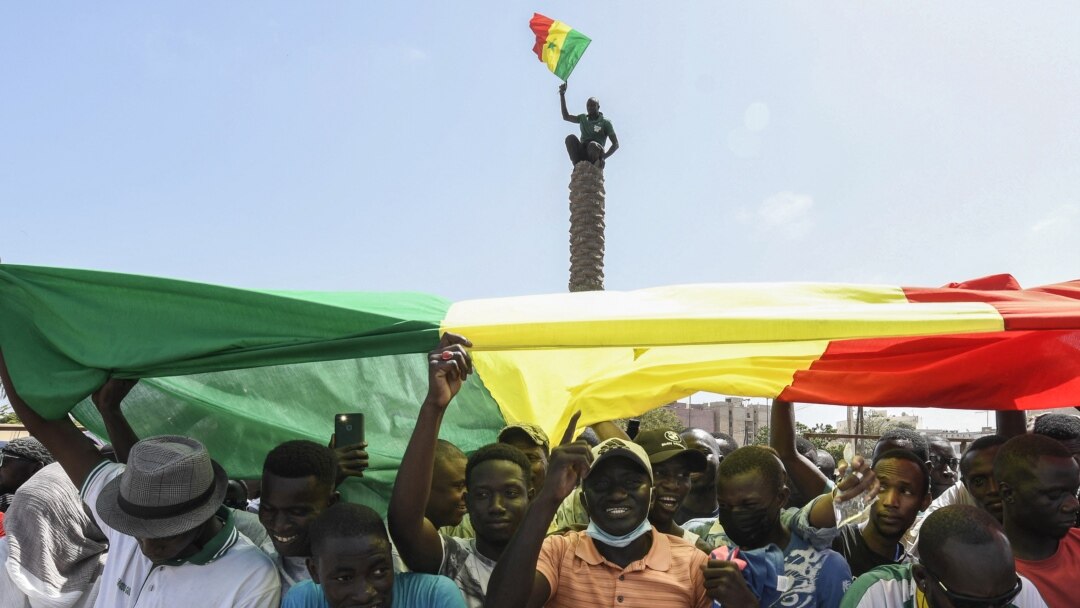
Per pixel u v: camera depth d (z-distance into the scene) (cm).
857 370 420
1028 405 400
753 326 254
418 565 254
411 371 404
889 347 396
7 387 305
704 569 237
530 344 258
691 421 5744
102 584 264
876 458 388
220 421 373
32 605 350
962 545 203
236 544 251
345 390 391
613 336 255
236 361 279
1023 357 388
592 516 252
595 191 1980
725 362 432
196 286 283
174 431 365
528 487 278
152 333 290
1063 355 381
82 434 316
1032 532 269
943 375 404
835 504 263
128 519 230
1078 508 261
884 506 303
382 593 217
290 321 275
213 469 257
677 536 297
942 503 417
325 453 258
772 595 253
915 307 267
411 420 402
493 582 227
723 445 566
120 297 297
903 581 235
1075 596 259
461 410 447
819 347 404
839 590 264
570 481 229
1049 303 284
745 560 249
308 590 235
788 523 290
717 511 438
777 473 275
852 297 316
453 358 244
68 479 378
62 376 298
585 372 439
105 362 288
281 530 246
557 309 286
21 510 360
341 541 212
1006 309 269
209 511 238
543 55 1720
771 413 442
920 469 306
